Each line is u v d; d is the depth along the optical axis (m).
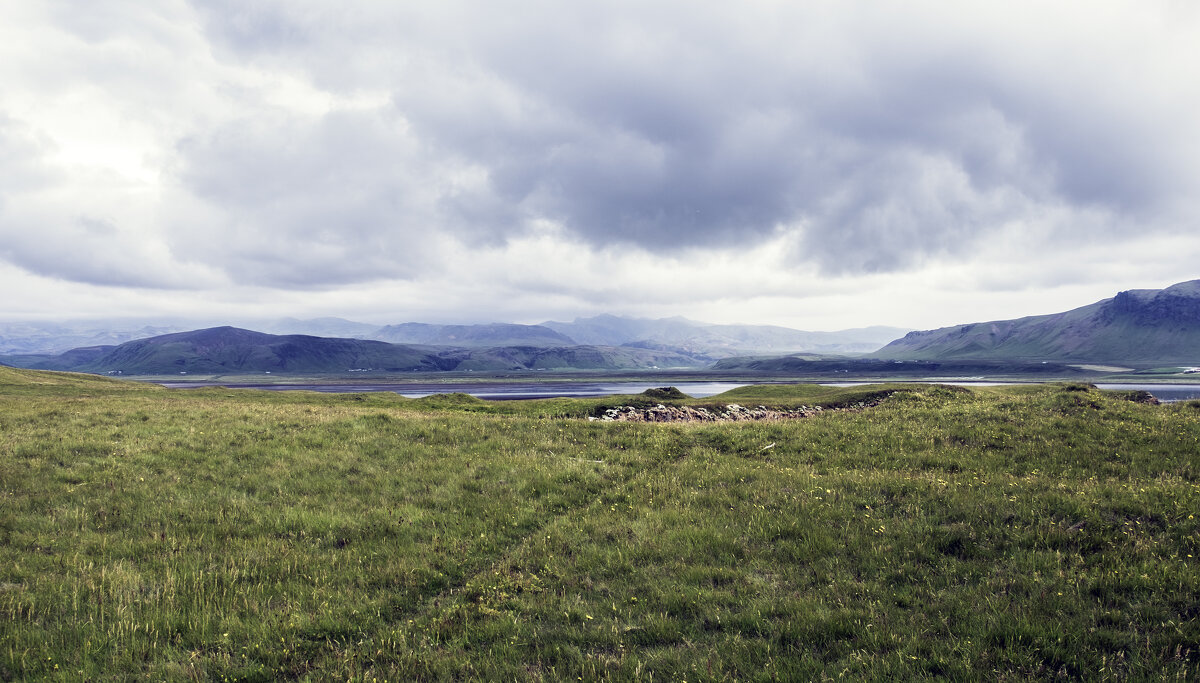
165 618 9.66
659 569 11.53
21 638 8.90
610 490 17.34
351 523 14.37
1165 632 8.34
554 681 7.99
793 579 10.89
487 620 9.70
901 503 14.51
